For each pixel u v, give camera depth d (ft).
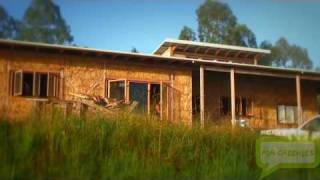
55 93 55.42
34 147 23.72
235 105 69.26
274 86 72.43
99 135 26.27
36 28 56.44
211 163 28.14
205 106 67.26
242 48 79.92
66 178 23.57
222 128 30.73
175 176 26.58
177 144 27.96
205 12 102.12
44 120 25.11
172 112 61.46
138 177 25.39
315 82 75.05
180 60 60.39
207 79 68.23
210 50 78.84
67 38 57.26
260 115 70.38
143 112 31.60
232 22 102.78
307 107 74.23
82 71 57.36
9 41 51.98
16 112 26.18
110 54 57.41
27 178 22.75
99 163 25.05
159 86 61.67
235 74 66.85
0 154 22.72
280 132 34.47
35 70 54.75
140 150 26.94
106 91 58.39
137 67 60.64
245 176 27.48
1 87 52.70
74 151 24.62
